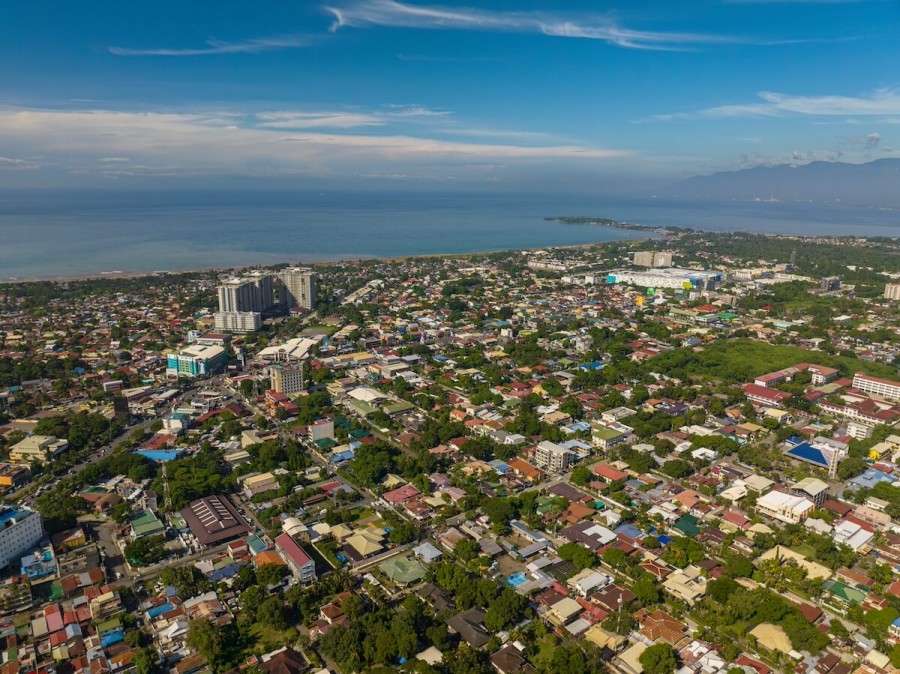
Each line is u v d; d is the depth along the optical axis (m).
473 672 177.00
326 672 182.62
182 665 182.00
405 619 195.00
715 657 187.12
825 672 182.25
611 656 190.62
